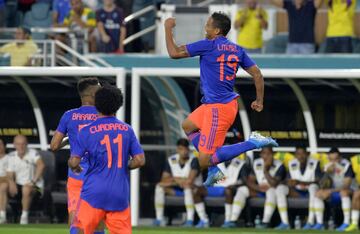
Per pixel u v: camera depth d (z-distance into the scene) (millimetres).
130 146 31250
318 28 61750
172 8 62500
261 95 36062
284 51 62531
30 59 60094
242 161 57625
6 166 57906
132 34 64250
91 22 63844
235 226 56750
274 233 51750
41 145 62125
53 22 64812
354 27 61625
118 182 30922
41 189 58062
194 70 55688
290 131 60656
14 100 62000
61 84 60750
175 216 62500
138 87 55781
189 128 36156
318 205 56031
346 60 59281
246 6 61781
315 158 57844
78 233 30875
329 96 59781
